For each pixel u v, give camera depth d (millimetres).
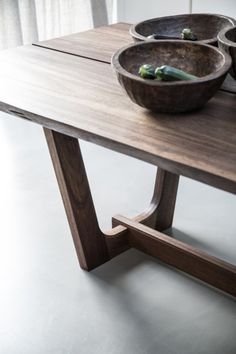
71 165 2125
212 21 2299
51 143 2080
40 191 2863
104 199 2789
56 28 4113
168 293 2178
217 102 1760
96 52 2279
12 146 3318
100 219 2619
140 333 1979
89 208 2227
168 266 2332
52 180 2959
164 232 2555
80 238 2229
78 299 2146
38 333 1993
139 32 2203
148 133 1562
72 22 4168
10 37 3740
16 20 3697
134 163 3150
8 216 2668
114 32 2559
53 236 2521
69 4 4094
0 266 2336
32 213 2686
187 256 2193
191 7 4160
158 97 1622
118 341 1949
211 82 1619
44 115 1696
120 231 2375
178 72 1687
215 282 2145
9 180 2963
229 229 2557
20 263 2352
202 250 2408
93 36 2498
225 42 1795
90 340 1957
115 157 3217
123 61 1854
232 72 1834
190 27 2336
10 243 2477
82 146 3344
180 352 1897
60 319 2053
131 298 2148
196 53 1895
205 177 1361
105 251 2340
